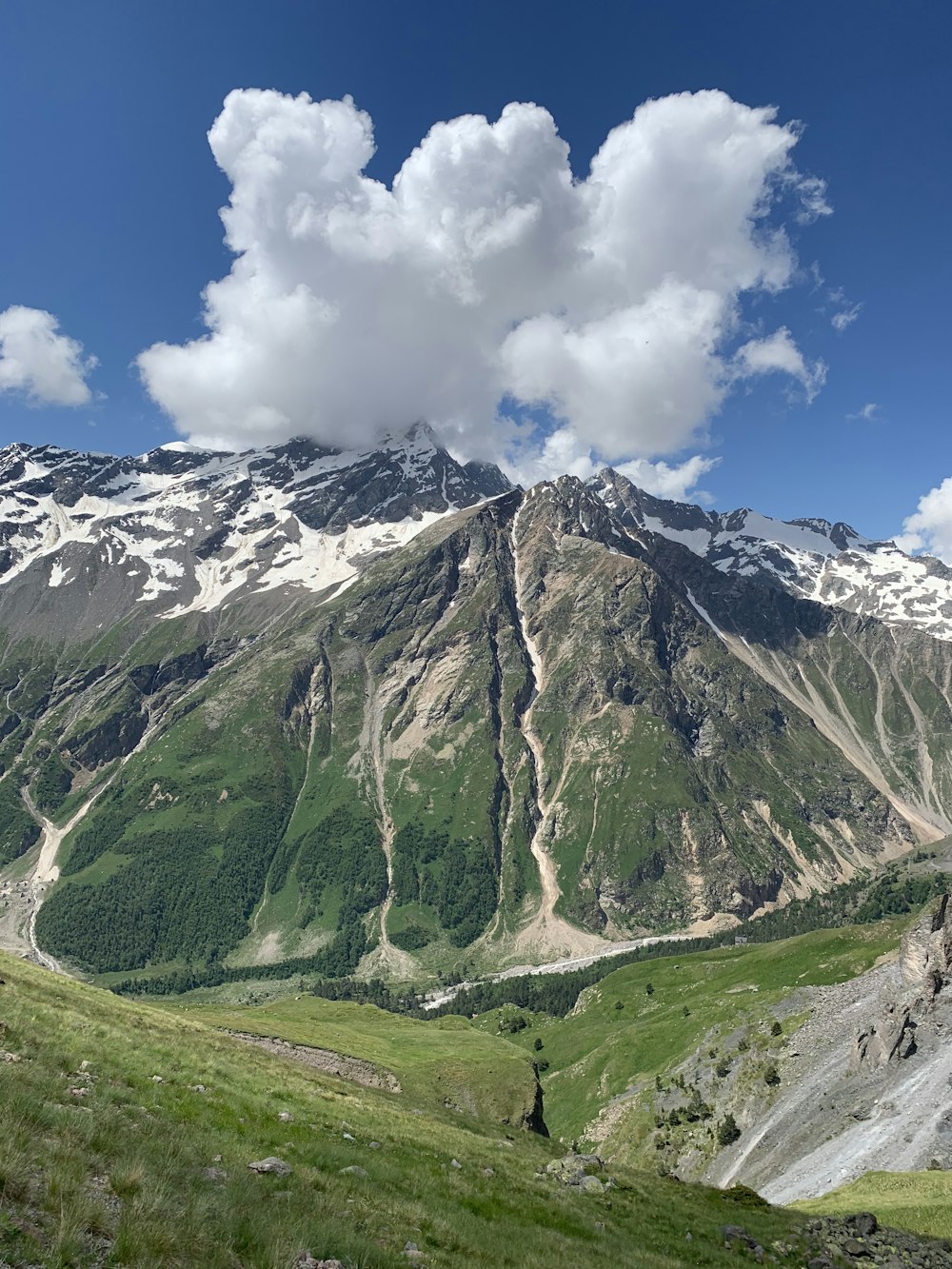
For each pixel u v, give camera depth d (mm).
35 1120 21391
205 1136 28141
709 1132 120500
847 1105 105375
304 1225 21500
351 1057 97375
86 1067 32219
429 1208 30484
